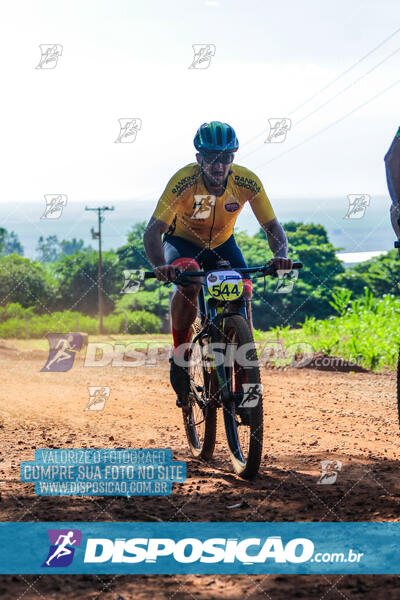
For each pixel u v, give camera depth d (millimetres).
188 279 4219
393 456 4570
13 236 139000
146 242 4418
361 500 3424
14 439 5543
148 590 2426
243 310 4242
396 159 3822
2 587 2434
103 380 10172
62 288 57188
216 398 4227
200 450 4793
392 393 8258
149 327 46625
